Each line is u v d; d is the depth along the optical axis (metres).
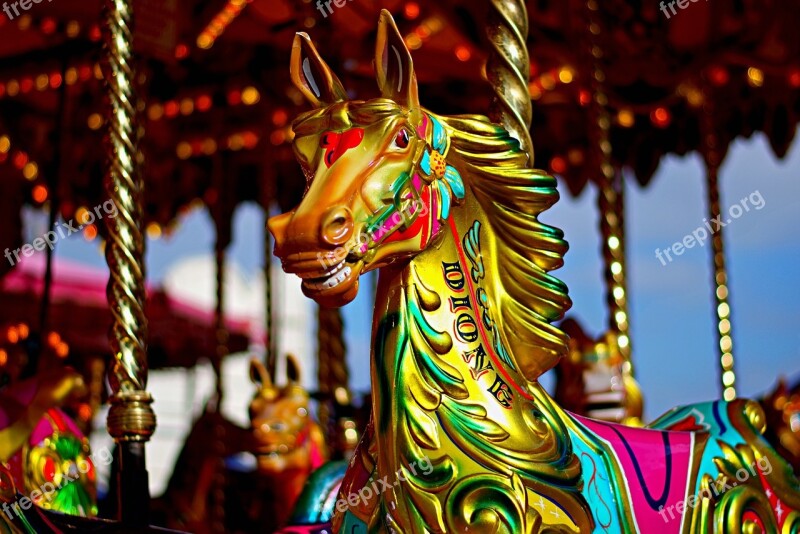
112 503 3.20
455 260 2.23
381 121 2.08
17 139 7.58
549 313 2.31
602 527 2.18
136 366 2.82
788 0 6.07
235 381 15.81
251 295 16.42
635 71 6.72
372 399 2.19
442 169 2.21
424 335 2.15
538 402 2.25
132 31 3.02
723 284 5.43
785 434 6.09
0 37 6.08
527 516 2.08
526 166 2.35
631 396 3.96
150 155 8.31
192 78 6.85
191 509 7.46
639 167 8.26
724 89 7.45
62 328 9.13
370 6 5.89
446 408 2.12
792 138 7.32
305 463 4.84
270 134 7.38
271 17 6.14
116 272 2.85
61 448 3.23
